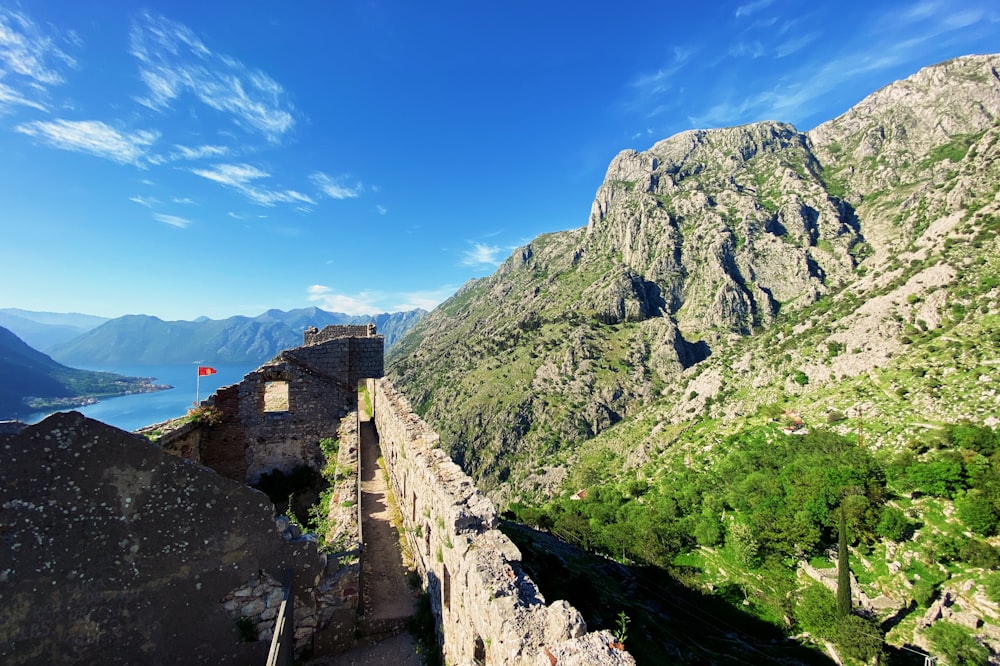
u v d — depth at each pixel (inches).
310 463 752.3
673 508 2659.9
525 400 5846.5
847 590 1642.5
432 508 356.5
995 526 1790.1
